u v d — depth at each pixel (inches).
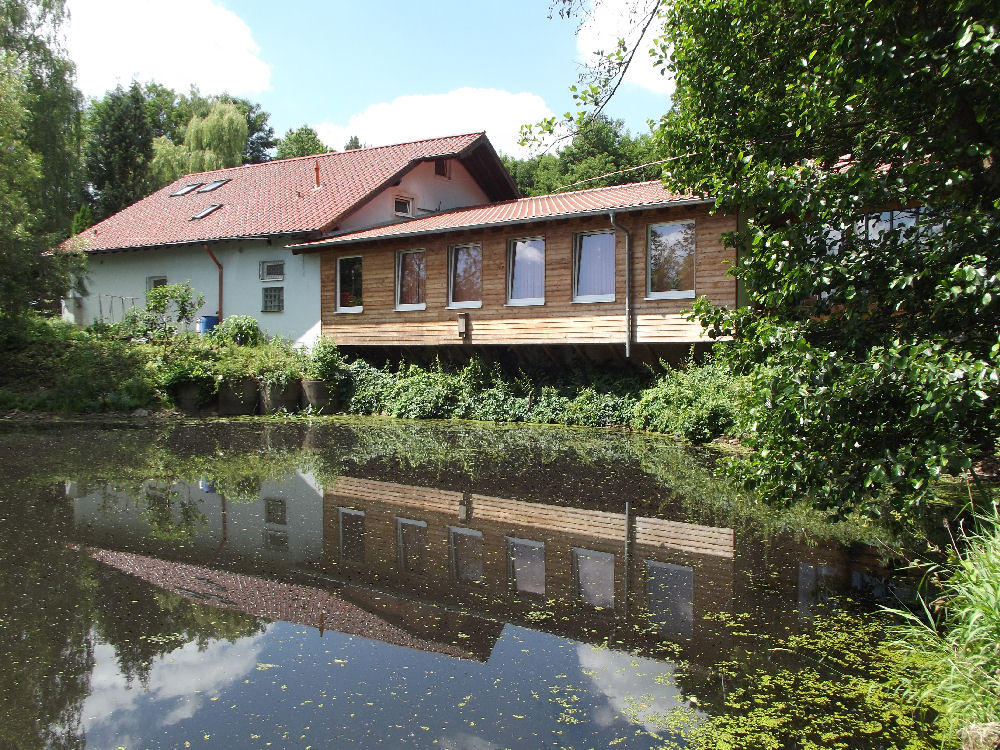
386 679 153.6
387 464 412.2
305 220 796.6
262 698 144.5
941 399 165.3
